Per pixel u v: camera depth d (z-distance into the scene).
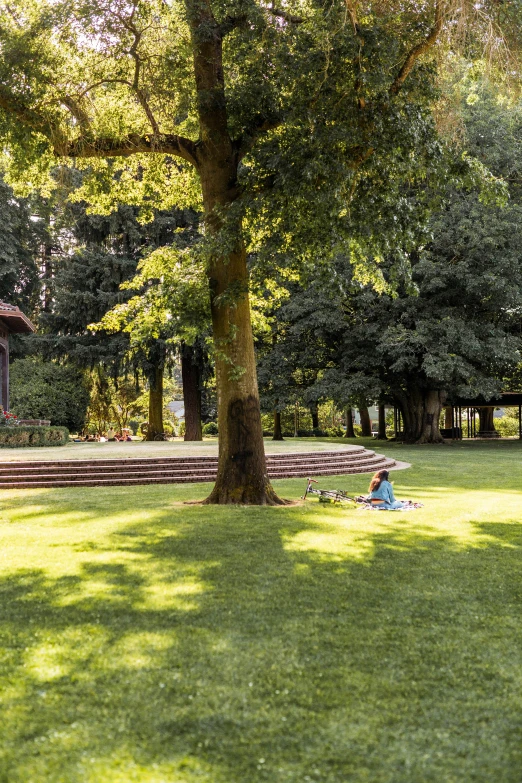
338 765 3.68
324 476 20.39
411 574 7.84
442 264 33.03
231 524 11.09
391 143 11.54
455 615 6.31
